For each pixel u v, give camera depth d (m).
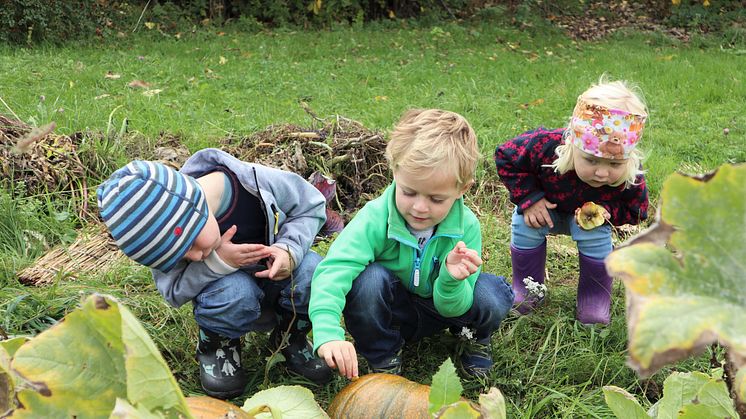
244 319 2.48
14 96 7.34
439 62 10.88
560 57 11.63
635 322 0.58
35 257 3.73
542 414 2.56
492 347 2.91
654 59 11.07
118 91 8.05
